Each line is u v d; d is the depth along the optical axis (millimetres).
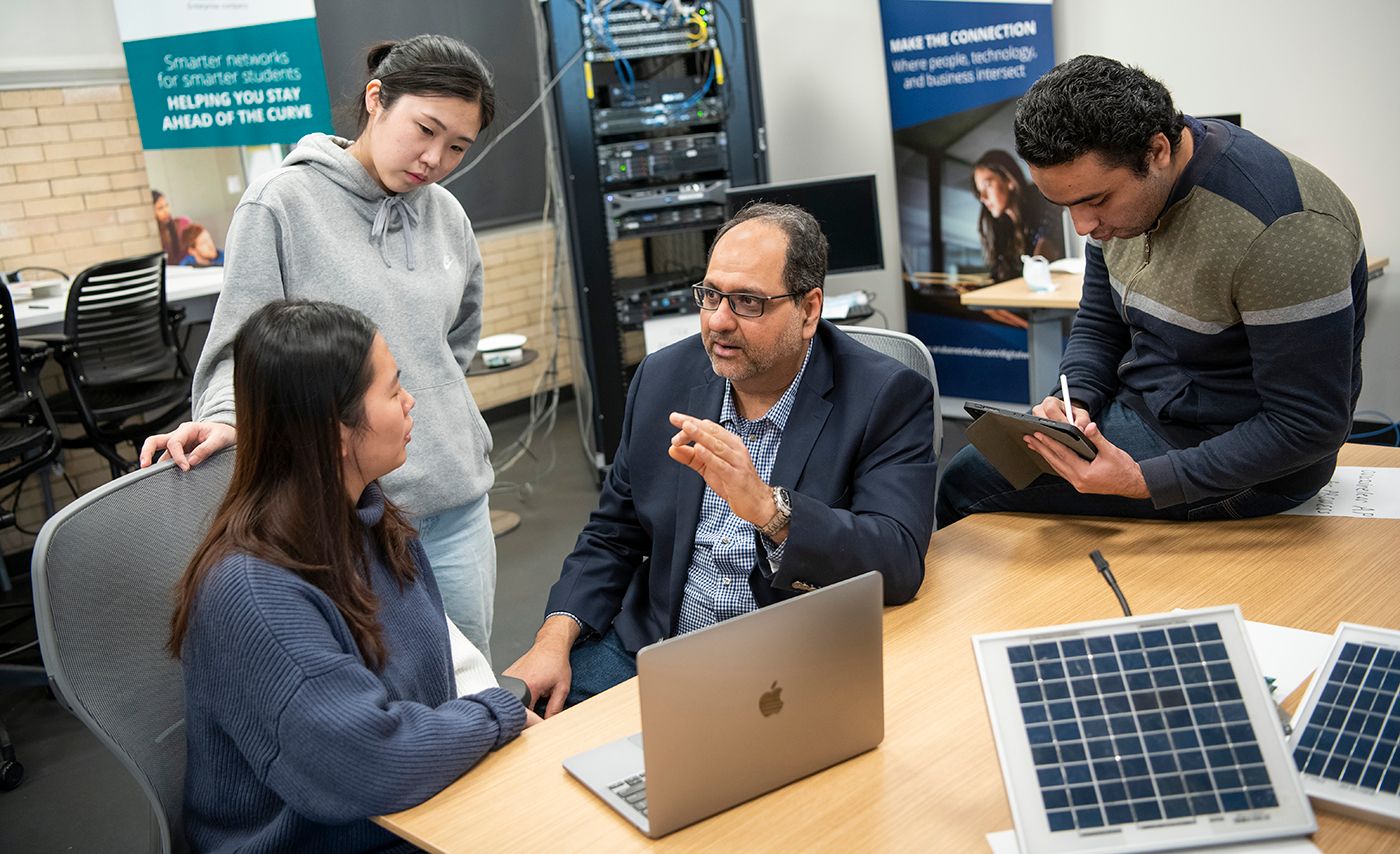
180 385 4008
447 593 2021
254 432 1263
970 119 4645
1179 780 1049
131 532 1369
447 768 1218
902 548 1554
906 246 4984
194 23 4504
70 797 2662
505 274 5578
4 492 4312
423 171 1833
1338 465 1953
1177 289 1693
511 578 3799
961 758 1209
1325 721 1124
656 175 4227
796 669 1143
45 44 4414
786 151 5316
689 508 1745
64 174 4508
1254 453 1626
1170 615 1123
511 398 5840
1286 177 1571
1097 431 1700
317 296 1827
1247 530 1720
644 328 4355
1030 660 1109
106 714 1341
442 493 1951
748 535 1692
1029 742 1072
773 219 1628
